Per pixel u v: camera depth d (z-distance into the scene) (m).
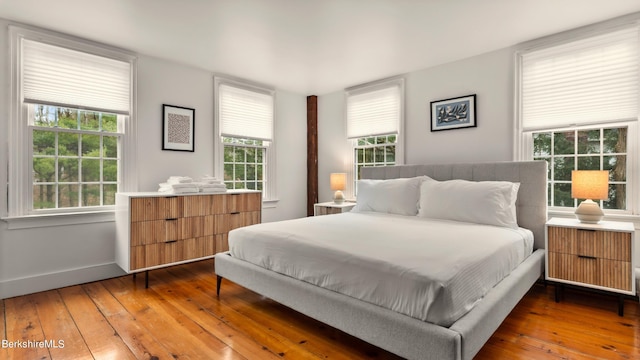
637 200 2.69
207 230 3.38
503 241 2.17
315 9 2.56
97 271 3.15
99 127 3.24
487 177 3.24
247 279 2.44
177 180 3.34
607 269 2.34
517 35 3.04
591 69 2.86
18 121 2.76
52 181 2.97
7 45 2.71
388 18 2.71
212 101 4.07
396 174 3.94
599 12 2.62
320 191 5.14
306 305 2.00
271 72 4.09
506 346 1.88
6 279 2.69
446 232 2.38
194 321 2.25
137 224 2.91
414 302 1.53
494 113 3.39
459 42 3.19
